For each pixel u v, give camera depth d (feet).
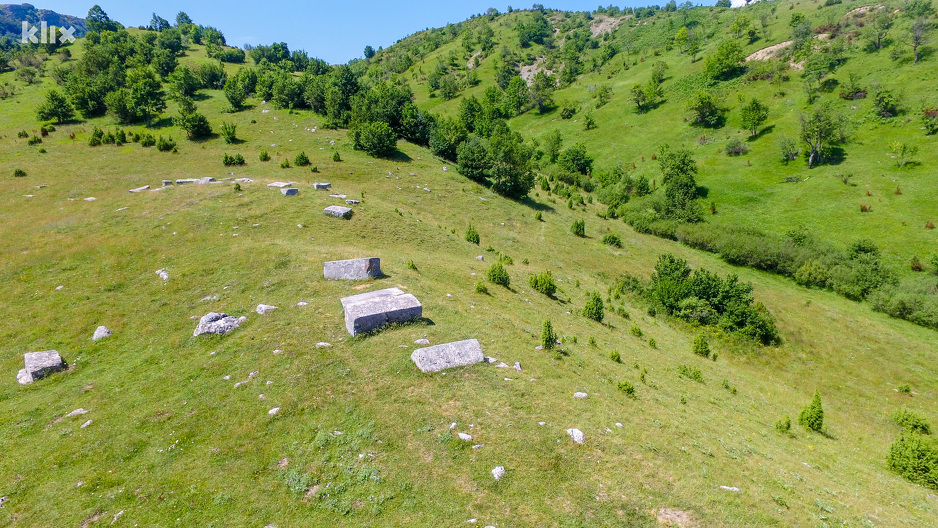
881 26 322.75
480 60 617.21
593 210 258.16
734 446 60.34
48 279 94.68
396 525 38.63
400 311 72.38
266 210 132.67
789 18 447.01
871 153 247.50
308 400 54.24
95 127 246.47
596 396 63.41
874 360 127.13
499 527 38.40
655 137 345.31
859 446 80.18
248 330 71.72
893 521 50.52
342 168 208.85
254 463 45.70
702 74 395.75
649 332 122.52
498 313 92.48
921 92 264.72
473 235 157.69
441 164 250.57
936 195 207.31
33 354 67.67
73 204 143.13
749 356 122.62
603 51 572.51
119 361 69.00
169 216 125.80
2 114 266.57
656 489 44.65
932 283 166.20
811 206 229.66
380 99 284.00
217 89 331.16
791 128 289.53
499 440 48.73
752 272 199.93
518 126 428.15
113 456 47.83
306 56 486.79
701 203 258.98
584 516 40.09
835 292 178.09
